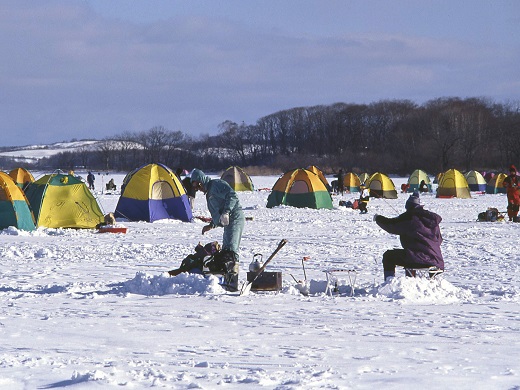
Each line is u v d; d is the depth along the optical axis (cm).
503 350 785
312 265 1648
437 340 842
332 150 18312
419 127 15575
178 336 865
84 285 1327
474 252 1956
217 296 1183
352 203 4412
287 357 748
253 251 1948
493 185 6988
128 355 758
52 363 714
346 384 626
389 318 994
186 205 3241
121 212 3222
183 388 611
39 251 1898
